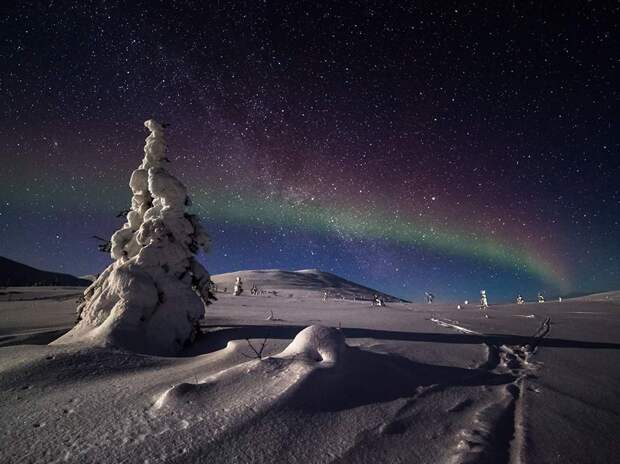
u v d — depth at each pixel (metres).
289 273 148.38
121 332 8.17
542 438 3.27
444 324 12.77
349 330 10.27
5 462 2.65
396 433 3.25
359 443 3.02
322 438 3.06
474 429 3.39
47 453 2.77
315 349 4.93
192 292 10.25
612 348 8.05
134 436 3.00
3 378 4.73
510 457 2.92
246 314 19.12
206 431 3.04
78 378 4.96
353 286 151.25
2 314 19.62
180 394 3.71
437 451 2.94
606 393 4.70
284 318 15.95
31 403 3.92
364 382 4.42
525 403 4.21
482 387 4.82
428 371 5.43
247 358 5.80
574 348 8.07
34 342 10.19
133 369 5.60
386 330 10.39
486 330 11.05
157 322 9.02
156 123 11.37
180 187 10.94
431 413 3.76
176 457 2.67
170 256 10.30
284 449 2.85
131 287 9.09
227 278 126.19
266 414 3.30
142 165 11.40
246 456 2.72
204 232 11.41
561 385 5.04
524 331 10.97
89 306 9.61
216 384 3.97
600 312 20.23
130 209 11.59
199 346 9.38
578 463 2.83
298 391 3.73
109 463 2.60
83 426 3.25
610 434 3.40
